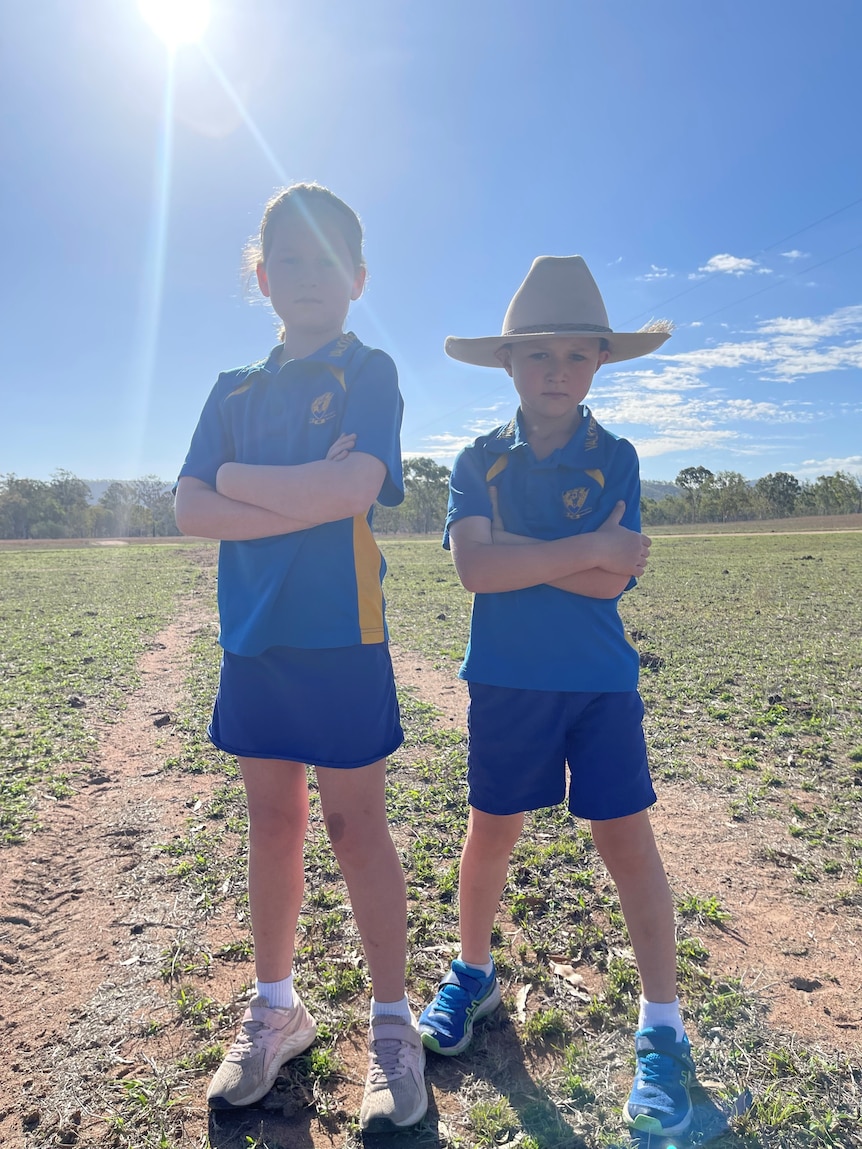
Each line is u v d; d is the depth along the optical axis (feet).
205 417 6.95
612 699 6.64
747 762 14.92
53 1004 7.65
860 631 30.48
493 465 7.12
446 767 15.11
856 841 11.29
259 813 6.66
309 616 6.13
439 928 9.00
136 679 24.16
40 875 10.56
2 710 19.98
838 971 8.13
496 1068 6.73
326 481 5.91
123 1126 6.04
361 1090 6.47
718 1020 7.26
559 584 6.71
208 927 9.09
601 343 7.27
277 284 6.64
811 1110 6.14
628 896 6.64
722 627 32.12
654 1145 5.72
